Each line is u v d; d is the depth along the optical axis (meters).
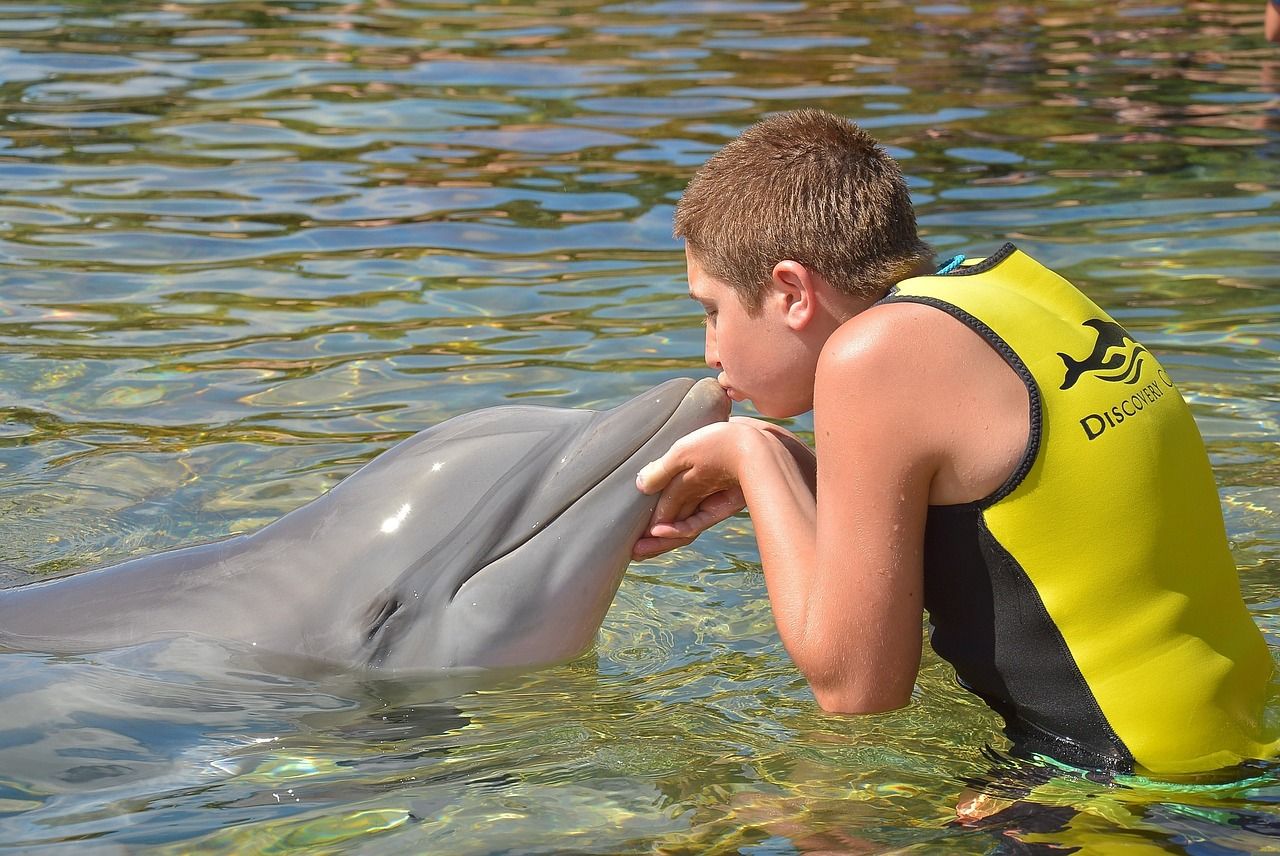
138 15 14.59
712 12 15.28
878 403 3.39
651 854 3.18
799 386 3.76
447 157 9.85
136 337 6.82
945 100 11.37
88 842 3.25
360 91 11.65
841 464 3.44
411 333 6.84
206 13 14.80
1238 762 3.39
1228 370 6.21
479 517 4.13
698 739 3.75
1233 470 5.29
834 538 3.46
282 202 8.89
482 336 6.78
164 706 3.88
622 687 4.09
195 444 5.74
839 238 3.62
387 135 10.38
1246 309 6.94
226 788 3.50
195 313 7.12
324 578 4.16
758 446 3.73
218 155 9.88
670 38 13.84
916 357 3.38
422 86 11.84
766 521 3.63
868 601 3.44
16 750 3.63
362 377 6.34
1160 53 13.29
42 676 3.96
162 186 9.18
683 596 4.70
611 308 7.13
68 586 4.38
